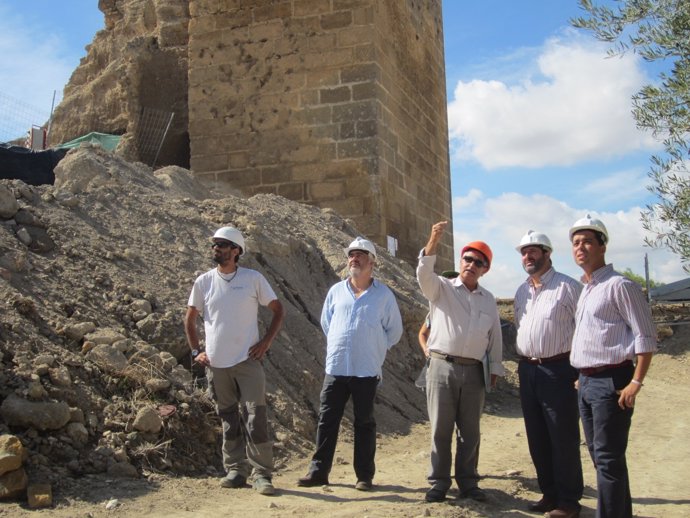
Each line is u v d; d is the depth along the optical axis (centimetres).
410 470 657
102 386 611
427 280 562
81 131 2122
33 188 849
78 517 462
